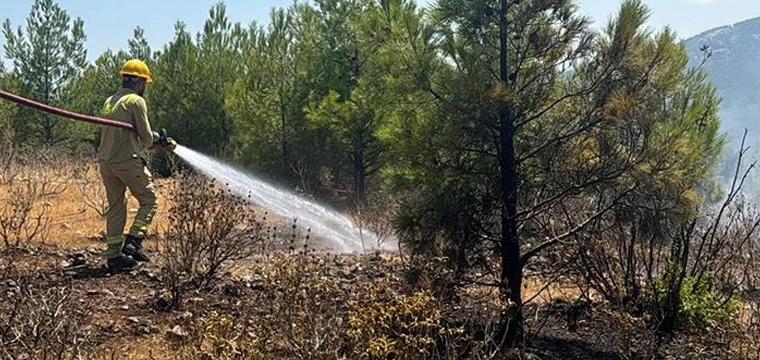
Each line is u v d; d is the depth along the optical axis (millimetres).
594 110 5203
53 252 7109
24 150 17031
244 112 15945
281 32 16375
